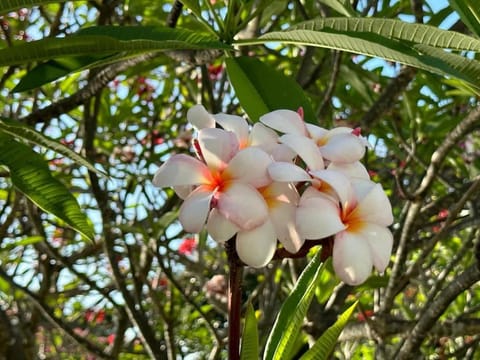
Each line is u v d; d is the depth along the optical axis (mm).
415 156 1210
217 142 461
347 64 1165
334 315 1073
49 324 1613
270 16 1147
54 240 1665
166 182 458
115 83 1607
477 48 508
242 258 441
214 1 1087
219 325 1875
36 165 576
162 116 1704
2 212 1168
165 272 1155
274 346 517
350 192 454
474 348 1217
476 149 1334
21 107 1306
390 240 462
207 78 1193
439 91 1132
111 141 1487
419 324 885
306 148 470
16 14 1433
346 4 671
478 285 1470
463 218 1193
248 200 439
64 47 536
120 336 1258
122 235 1184
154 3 1129
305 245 454
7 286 1373
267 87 654
